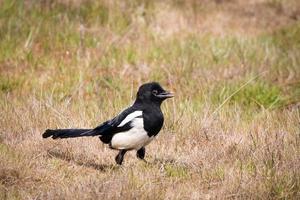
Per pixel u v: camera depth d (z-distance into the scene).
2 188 12.66
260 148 14.77
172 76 20.22
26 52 20.81
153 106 13.72
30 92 18.75
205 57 21.47
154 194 12.37
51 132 13.98
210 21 24.75
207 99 18.56
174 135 15.89
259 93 19.31
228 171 13.69
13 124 15.95
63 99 18.20
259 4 27.28
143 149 14.27
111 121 13.73
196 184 13.41
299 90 19.84
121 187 12.45
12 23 21.84
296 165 13.80
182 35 23.20
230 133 16.08
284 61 21.80
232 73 20.69
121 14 23.28
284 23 25.84
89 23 22.84
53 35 21.77
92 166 14.20
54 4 23.06
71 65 20.59
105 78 19.75
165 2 25.17
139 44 22.11
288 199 12.66
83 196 12.16
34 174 13.32
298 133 15.84
